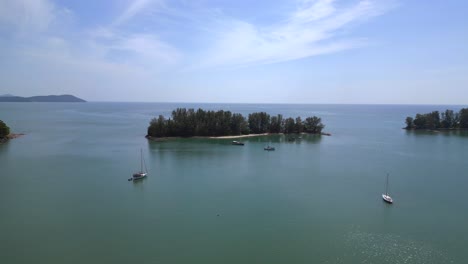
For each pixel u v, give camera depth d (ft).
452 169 375.86
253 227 217.56
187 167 384.27
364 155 469.57
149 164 397.80
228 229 214.48
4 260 177.58
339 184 313.53
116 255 183.32
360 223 223.71
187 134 653.71
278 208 250.37
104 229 214.28
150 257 181.47
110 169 368.68
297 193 285.23
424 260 178.91
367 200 268.62
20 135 639.35
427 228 216.33
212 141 610.65
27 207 250.37
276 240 200.44
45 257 180.86
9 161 404.36
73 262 176.24
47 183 311.68
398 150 514.27
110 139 608.60
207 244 195.42
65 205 255.29
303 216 234.99
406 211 245.04
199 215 237.25
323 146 560.20
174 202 262.88
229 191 290.15
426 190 294.66
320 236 205.16
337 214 238.89
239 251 187.62
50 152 466.70
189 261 177.68
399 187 303.07
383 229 214.48
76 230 212.84
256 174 350.84
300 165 398.21
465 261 178.09
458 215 237.45
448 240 200.54
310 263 176.14
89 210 245.45
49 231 211.20
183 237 204.13
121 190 293.02
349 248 191.11
